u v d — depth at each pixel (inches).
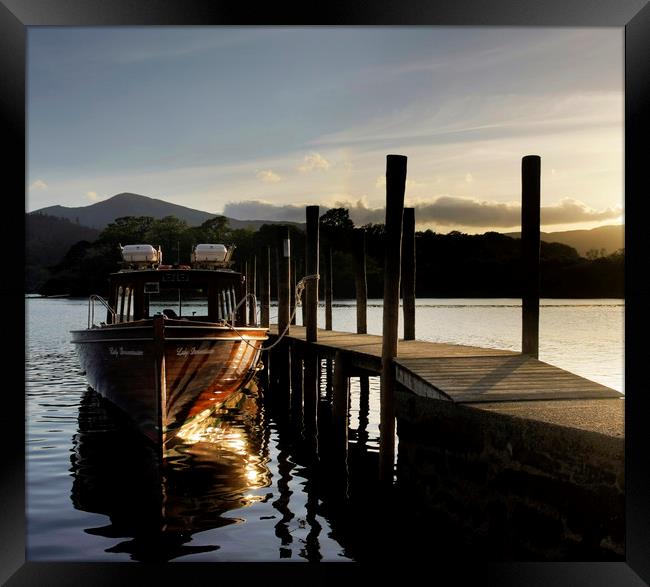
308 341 599.8
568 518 242.5
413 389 365.1
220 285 525.0
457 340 1330.0
